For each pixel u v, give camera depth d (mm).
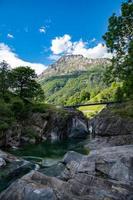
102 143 38844
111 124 44562
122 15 30672
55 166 23422
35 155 38656
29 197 14156
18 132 58688
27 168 25031
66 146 50906
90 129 83438
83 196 14461
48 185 15844
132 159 17109
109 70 31906
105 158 18234
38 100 98688
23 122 70688
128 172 16391
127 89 31578
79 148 43219
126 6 30359
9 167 24688
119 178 16312
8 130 54125
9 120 57656
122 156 17906
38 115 75188
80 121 82000
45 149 46625
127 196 14375
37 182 16062
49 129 74062
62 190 15250
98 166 17906
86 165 18781
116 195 14422
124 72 30516
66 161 23156
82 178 16344
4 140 51438
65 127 77250
